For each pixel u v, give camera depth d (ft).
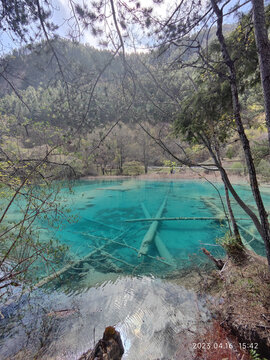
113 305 11.64
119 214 34.47
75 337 9.50
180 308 11.04
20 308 11.56
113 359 7.79
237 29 10.46
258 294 9.86
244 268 12.48
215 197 43.91
